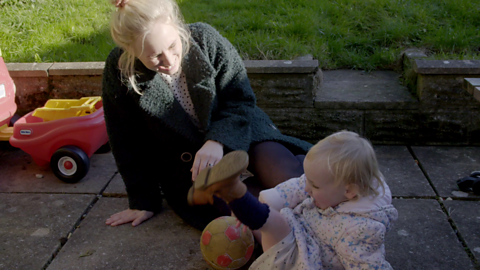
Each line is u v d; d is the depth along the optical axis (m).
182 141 2.25
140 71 2.04
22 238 2.37
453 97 3.15
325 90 3.47
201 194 1.57
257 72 3.27
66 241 2.35
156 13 1.80
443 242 2.22
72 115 3.07
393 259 2.11
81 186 2.89
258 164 2.22
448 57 3.41
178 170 2.33
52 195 2.79
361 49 3.99
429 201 2.58
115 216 2.50
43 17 4.41
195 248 2.24
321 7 4.37
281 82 3.29
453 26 3.99
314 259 1.72
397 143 3.33
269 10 4.41
